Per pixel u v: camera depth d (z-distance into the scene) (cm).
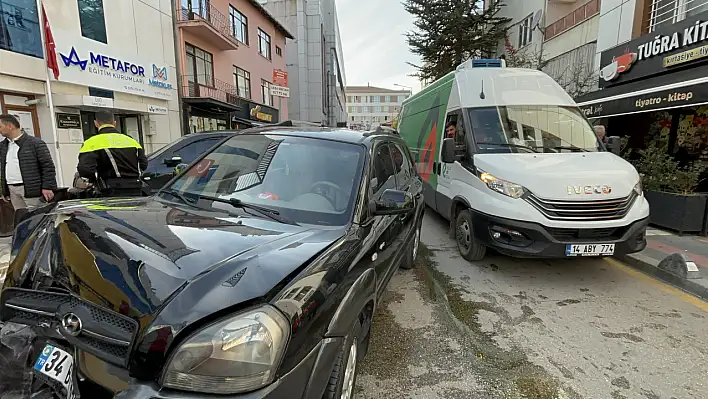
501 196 446
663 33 800
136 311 139
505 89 574
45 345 162
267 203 251
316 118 4059
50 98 964
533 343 321
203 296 141
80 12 1081
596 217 411
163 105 1488
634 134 934
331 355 172
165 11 1492
